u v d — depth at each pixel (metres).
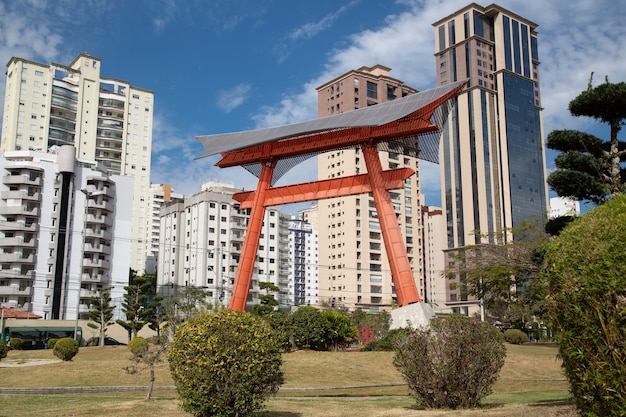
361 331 44.19
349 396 23.14
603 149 22.88
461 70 140.50
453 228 134.50
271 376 13.24
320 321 38.12
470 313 121.75
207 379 12.55
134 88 122.12
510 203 133.25
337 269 119.19
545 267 9.19
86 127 113.56
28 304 76.88
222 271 99.00
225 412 12.59
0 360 37.66
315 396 23.34
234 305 41.12
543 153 143.75
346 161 122.06
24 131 105.94
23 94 106.88
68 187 81.69
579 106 21.08
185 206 104.38
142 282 67.88
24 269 77.62
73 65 118.94
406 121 37.22
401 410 15.78
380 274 118.81
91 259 81.88
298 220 178.62
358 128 39.12
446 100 36.88
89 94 114.81
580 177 21.89
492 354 15.57
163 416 15.24
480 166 133.25
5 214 78.06
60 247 79.75
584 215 9.16
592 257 8.16
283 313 39.62
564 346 8.55
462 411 14.37
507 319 71.19
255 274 102.75
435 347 15.59
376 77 136.00
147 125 122.69
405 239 121.19
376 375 30.22
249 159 43.72
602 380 7.86
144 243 120.44
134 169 120.00
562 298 8.53
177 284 100.75
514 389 26.25
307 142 41.22
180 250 102.69
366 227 119.12
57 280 78.69
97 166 85.31
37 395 22.12
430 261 140.38
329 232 122.81
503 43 142.75
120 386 25.52
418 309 35.91
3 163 79.75
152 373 20.17
